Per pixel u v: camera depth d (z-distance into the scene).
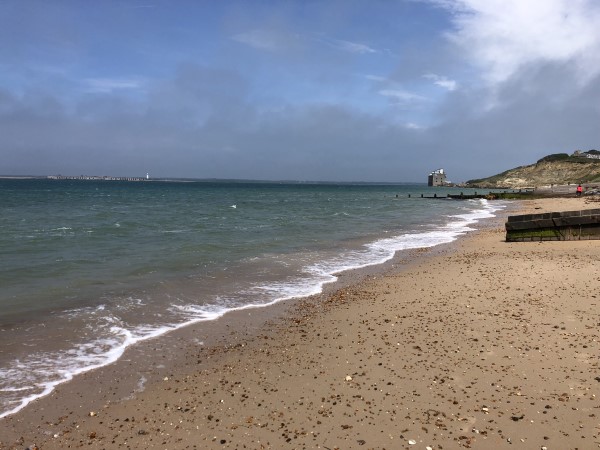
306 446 5.78
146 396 7.27
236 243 24.09
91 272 16.14
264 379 7.79
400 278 15.64
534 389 6.97
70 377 7.91
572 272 14.98
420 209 59.53
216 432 6.17
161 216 43.28
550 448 5.55
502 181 195.62
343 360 8.48
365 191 164.25
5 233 27.58
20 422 6.49
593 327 9.49
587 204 56.34
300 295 13.55
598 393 6.75
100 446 5.91
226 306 12.32
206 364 8.52
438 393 7.00
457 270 16.52
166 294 13.38
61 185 177.25
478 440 5.76
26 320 10.75
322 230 31.56
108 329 10.30
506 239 24.56
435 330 9.84
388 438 5.89
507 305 11.41
